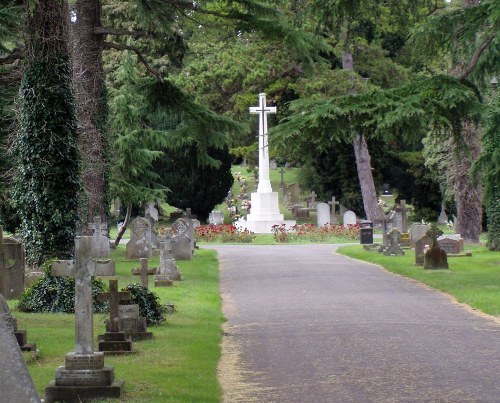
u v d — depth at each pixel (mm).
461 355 14531
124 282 26500
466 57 28953
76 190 22750
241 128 33312
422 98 24750
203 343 15555
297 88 57312
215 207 68312
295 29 29078
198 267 32750
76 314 11414
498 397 11398
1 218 36594
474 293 23328
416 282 27359
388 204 76875
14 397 6418
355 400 11305
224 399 11461
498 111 25484
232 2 30375
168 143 38281
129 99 38781
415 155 68500
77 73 29438
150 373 12766
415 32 25688
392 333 16875
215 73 56125
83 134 28922
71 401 11078
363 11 27016
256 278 29234
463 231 44406
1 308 6590
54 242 22406
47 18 22422
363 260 36906
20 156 22641
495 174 27391
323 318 19203
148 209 55094
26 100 22453
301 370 13422
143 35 30484
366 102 25156
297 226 55875
